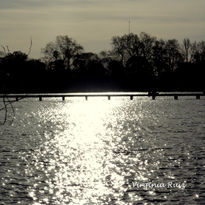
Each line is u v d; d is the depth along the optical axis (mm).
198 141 82750
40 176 50938
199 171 52156
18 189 44438
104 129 117812
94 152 72500
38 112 184875
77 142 88625
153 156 65250
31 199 40844
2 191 43562
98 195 42281
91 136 100750
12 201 40062
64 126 128625
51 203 39656
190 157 63062
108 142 87562
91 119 152625
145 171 53438
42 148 77812
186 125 119500
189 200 39531
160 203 38812
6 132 107562
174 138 89125
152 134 99125
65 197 41688
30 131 111625
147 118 148750
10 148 76250
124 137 95812
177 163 58156
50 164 59562
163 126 118875
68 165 59000
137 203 39156
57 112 184625
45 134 104875
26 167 56812
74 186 46062
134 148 75812
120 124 131625
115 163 60250
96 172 53688
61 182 47906
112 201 40156
